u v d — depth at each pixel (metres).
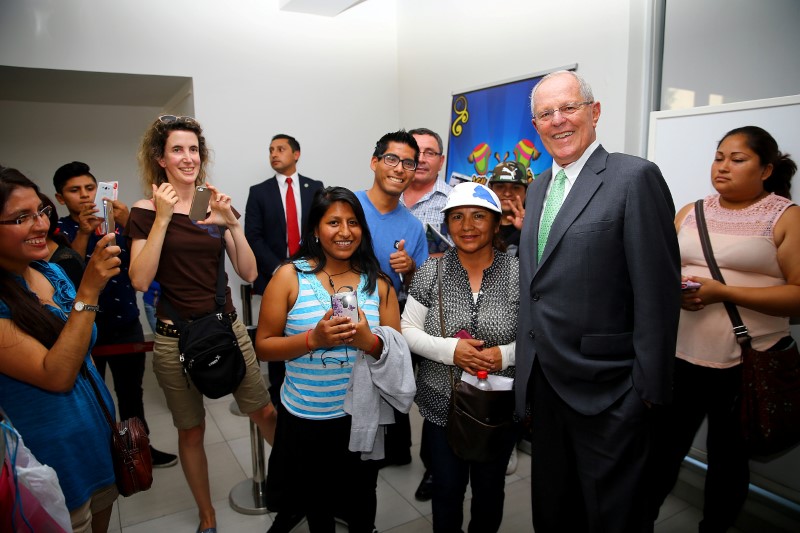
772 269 1.87
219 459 2.91
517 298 1.73
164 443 3.09
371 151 4.64
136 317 2.88
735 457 1.97
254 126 4.14
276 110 4.21
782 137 1.97
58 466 1.34
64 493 1.34
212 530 2.18
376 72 4.60
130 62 3.70
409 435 2.76
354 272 1.77
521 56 3.37
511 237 2.51
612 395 1.49
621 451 1.48
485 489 1.70
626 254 1.44
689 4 2.45
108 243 1.34
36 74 3.68
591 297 1.48
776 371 1.85
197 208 1.93
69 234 2.82
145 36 3.72
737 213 1.95
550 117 1.53
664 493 2.11
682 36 2.50
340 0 3.85
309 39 4.29
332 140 4.47
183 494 2.55
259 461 2.42
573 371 1.51
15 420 1.29
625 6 2.68
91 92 4.41
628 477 1.50
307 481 1.70
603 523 1.53
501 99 3.50
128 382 2.84
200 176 2.23
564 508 1.66
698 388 2.02
